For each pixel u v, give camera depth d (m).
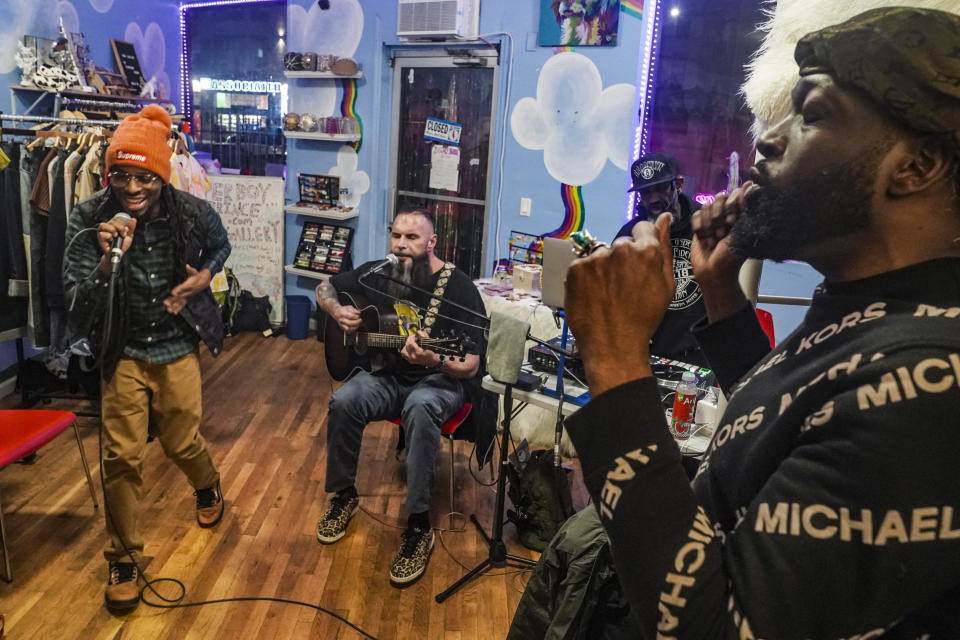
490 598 2.43
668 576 0.51
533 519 2.69
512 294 3.75
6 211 3.16
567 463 3.47
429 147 4.95
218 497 2.78
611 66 4.09
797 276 3.64
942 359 0.46
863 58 0.48
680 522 0.52
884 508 0.45
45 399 3.81
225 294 4.30
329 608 2.33
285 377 4.48
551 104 4.32
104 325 2.12
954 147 0.47
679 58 3.98
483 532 2.77
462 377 2.68
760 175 0.56
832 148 0.50
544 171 4.44
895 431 0.45
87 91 4.25
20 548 2.56
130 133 2.12
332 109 5.12
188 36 5.96
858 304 0.54
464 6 4.39
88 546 2.60
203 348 4.93
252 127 5.92
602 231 4.33
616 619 0.85
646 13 3.95
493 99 4.59
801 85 0.54
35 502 2.87
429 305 2.80
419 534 2.56
